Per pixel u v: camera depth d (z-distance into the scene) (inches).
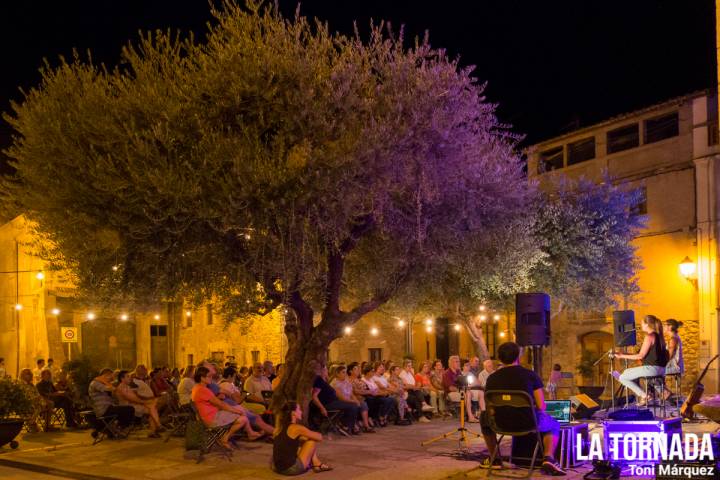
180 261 382.9
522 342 378.9
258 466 379.2
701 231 727.7
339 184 351.3
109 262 374.0
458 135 398.6
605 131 844.0
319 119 352.5
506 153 480.7
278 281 403.5
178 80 363.9
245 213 342.6
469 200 411.2
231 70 353.4
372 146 347.9
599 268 669.3
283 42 372.5
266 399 520.7
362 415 516.7
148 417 561.0
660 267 767.1
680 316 744.3
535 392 309.4
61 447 474.3
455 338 1024.2
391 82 383.2
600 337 824.9
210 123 351.6
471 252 440.5
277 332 957.2
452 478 327.3
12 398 466.0
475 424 562.9
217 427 407.2
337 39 389.4
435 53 402.0
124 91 361.1
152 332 1293.1
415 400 593.6
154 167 337.7
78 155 349.1
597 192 689.0
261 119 349.1
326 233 369.1
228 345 1093.8
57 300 1038.4
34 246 426.0
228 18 366.9
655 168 780.0
